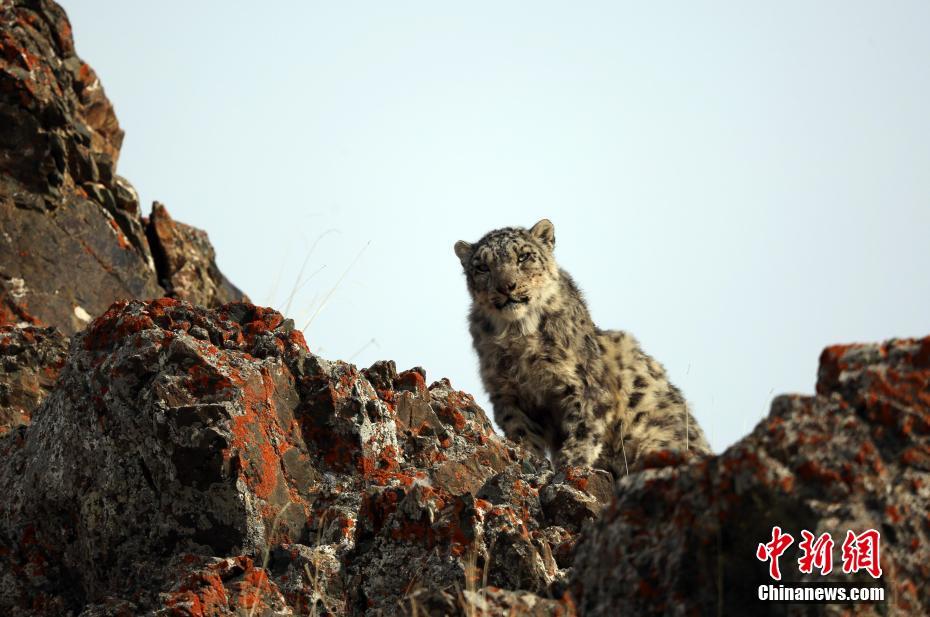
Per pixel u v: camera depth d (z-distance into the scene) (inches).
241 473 853.2
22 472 964.0
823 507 536.4
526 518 861.2
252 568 802.8
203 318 1009.5
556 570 760.3
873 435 560.1
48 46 1749.5
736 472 550.3
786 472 544.7
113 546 874.8
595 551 602.5
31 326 1348.4
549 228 1464.1
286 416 947.3
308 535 877.2
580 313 1409.9
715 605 551.8
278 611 784.3
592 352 1363.2
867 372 571.8
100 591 877.8
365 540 795.4
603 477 920.3
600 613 583.5
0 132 1603.1
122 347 924.0
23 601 911.0
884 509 537.3
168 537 862.5
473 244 1476.4
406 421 1071.6
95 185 1723.7
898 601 525.3
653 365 1391.5
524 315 1357.0
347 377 991.0
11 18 1720.0
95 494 887.7
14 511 941.2
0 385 1247.5
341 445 956.6
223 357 925.8
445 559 741.3
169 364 892.0
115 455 886.4
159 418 857.5
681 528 563.5
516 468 949.2
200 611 749.9
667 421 1350.9
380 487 823.1
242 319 1053.2
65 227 1646.2
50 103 1641.2
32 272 1571.1
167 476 858.1
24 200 1611.7
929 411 560.7
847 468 542.3
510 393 1381.6
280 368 964.6
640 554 578.2
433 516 770.2
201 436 845.8
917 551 534.3
